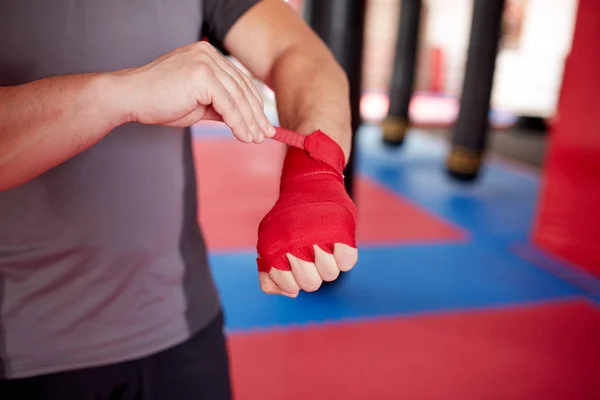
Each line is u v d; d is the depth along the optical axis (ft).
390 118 19.12
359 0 7.45
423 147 19.94
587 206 9.61
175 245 2.66
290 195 1.88
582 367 6.72
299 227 1.68
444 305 8.19
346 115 2.37
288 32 2.65
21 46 2.19
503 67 29.04
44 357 2.46
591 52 9.37
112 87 1.72
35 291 2.40
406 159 17.81
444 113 29.63
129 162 2.41
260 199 12.42
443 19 37.68
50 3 2.18
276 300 8.05
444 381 6.34
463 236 11.17
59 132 1.72
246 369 6.39
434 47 38.34
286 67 2.53
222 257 9.39
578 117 9.69
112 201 2.41
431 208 12.89
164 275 2.62
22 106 1.70
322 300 8.13
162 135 2.49
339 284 8.44
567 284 9.07
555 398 6.13
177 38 2.43
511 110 27.45
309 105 2.34
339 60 7.64
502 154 19.79
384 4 37.06
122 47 2.32
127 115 1.75
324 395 5.98
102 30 2.27
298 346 6.91
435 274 9.29
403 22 18.19
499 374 6.52
